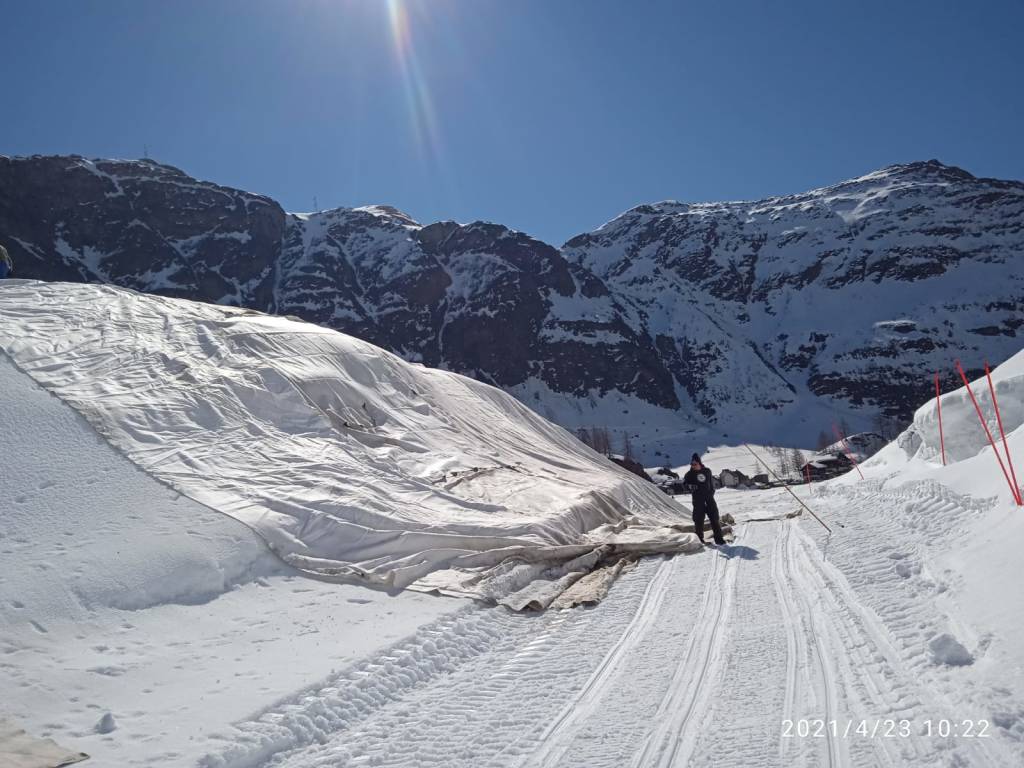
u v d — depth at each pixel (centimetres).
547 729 528
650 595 896
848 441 9475
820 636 654
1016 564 628
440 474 1378
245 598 823
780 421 14888
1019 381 1478
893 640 606
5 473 973
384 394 1709
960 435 1562
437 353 15075
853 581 804
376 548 997
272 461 1183
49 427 1114
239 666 649
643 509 1723
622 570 1052
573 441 2300
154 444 1145
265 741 516
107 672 624
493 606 868
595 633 760
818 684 549
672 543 1149
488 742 514
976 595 626
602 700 573
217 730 527
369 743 527
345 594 862
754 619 738
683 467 11162
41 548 820
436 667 682
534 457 1827
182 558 842
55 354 1386
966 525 865
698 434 13800
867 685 534
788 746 459
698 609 806
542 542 1095
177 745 507
